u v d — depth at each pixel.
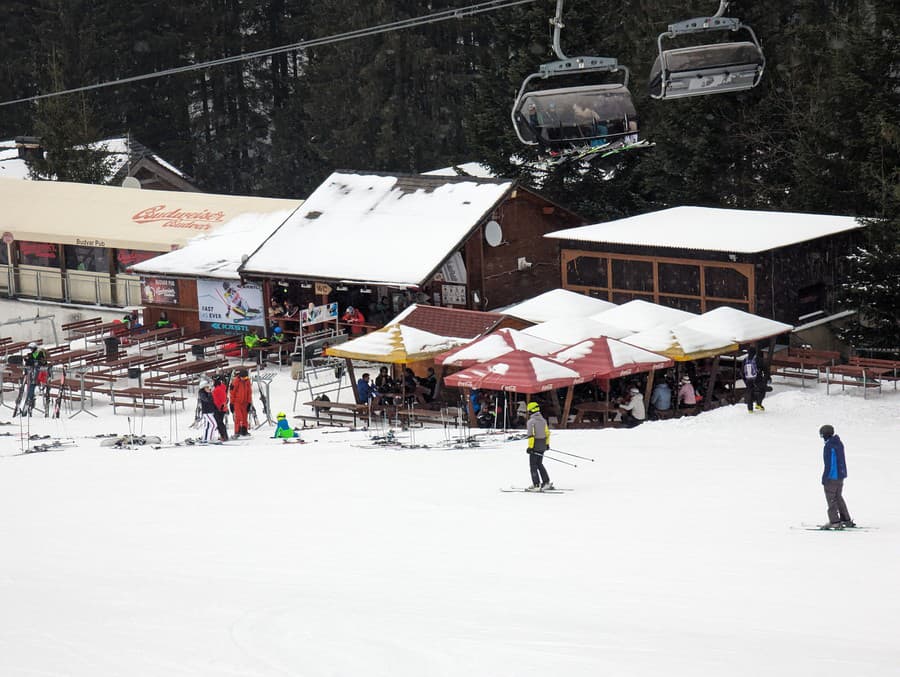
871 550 18.77
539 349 35.28
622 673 11.47
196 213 54.22
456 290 45.94
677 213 47.41
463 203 46.19
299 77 93.19
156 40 94.00
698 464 26.56
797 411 33.16
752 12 57.00
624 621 14.28
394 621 13.73
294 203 53.81
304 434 34.47
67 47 93.00
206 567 17.94
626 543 19.45
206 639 12.70
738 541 19.52
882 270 40.47
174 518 22.38
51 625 13.44
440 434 32.72
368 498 23.83
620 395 35.78
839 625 14.27
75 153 74.69
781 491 23.55
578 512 22.03
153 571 17.62
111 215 55.41
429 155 83.38
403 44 82.62
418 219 46.16
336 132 83.94
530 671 11.52
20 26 99.19
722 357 39.38
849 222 43.06
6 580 16.77
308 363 43.12
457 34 86.50
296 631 13.09
